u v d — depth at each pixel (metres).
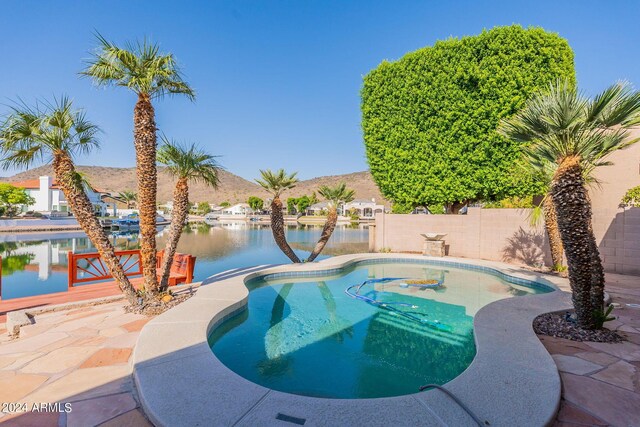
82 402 2.96
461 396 2.87
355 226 49.19
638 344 4.27
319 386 3.85
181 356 3.69
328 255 16.20
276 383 3.90
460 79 12.73
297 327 5.86
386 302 7.44
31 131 5.09
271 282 9.40
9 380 3.37
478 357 3.66
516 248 12.16
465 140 12.83
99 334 4.75
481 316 5.16
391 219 15.65
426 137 13.70
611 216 9.89
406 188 14.47
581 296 4.72
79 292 7.47
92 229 5.59
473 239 13.41
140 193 5.90
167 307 5.99
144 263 6.02
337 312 6.74
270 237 27.62
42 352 4.10
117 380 3.38
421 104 13.62
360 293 8.30
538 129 4.80
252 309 6.92
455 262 11.80
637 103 4.21
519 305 5.77
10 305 6.36
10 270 12.25
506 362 3.54
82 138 5.62
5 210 42.66
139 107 5.75
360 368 4.28
